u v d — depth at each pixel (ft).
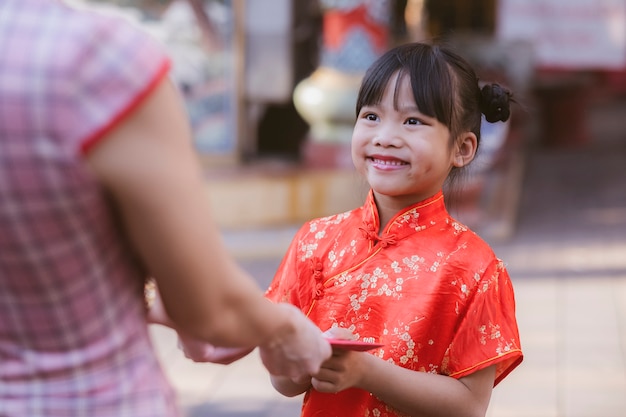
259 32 28.96
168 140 4.70
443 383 6.83
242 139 29.50
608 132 52.75
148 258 4.82
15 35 4.58
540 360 17.31
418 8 43.80
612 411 14.89
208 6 28.58
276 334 5.31
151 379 5.05
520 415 14.73
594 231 29.58
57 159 4.49
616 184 38.04
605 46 42.70
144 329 5.18
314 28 30.81
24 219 4.58
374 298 7.13
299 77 30.45
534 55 39.40
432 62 7.13
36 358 4.87
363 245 7.30
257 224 27.25
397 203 7.32
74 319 4.83
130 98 4.56
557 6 42.50
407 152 7.01
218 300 4.94
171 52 28.55
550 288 22.56
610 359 17.33
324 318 7.29
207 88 28.94
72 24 4.62
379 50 28.22
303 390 7.37
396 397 6.64
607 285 22.77
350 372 6.26
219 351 6.28
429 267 7.09
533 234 29.17
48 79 4.50
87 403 4.86
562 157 44.62
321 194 27.50
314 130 28.96
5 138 4.49
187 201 4.73
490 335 6.99
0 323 4.86
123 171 4.60
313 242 7.58
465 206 28.43
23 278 4.72
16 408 4.84
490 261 7.17
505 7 42.73
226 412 14.93
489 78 33.88
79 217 4.65
